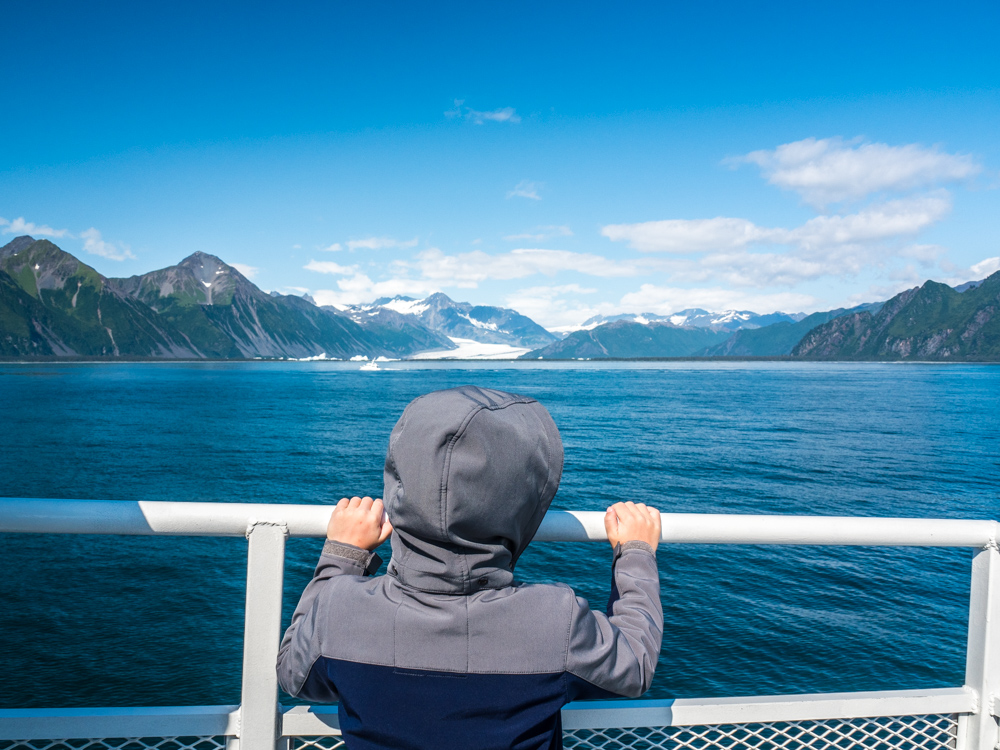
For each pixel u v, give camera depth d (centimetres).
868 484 3362
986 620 180
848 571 1755
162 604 1457
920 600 1539
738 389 13925
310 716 161
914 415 7894
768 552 1928
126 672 1112
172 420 6825
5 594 1515
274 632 158
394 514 129
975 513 2706
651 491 3072
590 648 129
